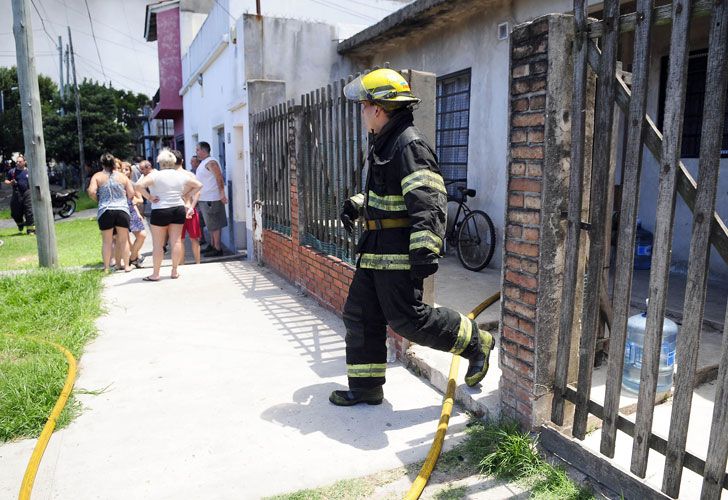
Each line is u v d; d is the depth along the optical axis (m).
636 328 2.96
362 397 3.34
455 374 3.39
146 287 6.66
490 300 4.59
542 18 2.50
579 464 2.55
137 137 44.19
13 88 39.75
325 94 5.23
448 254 7.45
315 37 9.02
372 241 3.03
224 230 11.13
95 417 3.31
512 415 2.95
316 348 4.43
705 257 1.98
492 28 6.55
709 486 2.04
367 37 8.23
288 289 6.46
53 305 5.56
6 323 5.02
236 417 3.28
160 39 16.16
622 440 2.73
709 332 3.82
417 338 3.03
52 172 42.41
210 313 5.48
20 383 3.54
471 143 7.04
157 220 6.89
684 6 1.95
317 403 3.43
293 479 2.64
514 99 2.73
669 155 2.06
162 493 2.56
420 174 2.75
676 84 2.01
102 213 7.50
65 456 2.89
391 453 2.84
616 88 2.27
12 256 10.56
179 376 3.91
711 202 1.94
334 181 5.24
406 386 3.63
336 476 2.66
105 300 6.00
